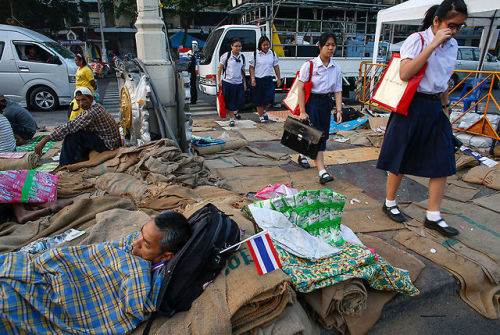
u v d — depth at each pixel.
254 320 1.81
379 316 2.18
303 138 4.02
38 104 9.74
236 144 5.49
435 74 2.68
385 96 2.97
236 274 1.92
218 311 1.74
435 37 2.43
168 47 5.13
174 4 25.17
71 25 29.47
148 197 3.34
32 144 6.11
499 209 3.39
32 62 9.41
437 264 2.63
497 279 2.51
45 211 3.05
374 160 5.14
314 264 2.17
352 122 7.20
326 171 4.25
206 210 2.16
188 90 4.69
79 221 2.79
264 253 1.97
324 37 3.95
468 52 14.31
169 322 1.73
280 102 10.85
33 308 1.60
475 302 2.43
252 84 7.61
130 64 4.97
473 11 5.56
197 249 1.87
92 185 3.68
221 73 7.25
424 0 6.89
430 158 2.85
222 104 7.11
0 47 9.20
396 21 7.91
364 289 2.09
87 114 4.24
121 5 30.05
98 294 1.79
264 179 4.25
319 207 2.48
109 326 1.70
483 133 5.18
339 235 2.52
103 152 4.39
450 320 2.31
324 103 4.19
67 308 1.68
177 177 3.69
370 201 3.66
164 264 1.92
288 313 1.90
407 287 2.21
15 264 1.69
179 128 5.18
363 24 10.70
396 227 3.14
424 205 3.50
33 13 25.56
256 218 2.32
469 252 2.73
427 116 2.78
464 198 3.72
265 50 7.58
